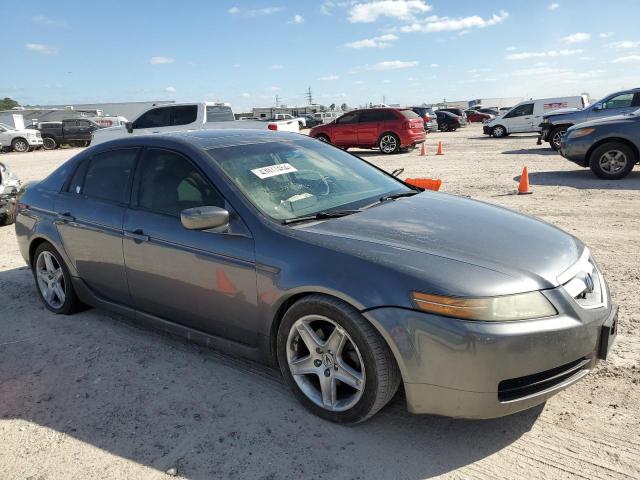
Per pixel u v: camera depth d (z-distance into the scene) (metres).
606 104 15.41
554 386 2.59
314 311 2.82
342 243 2.85
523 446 2.67
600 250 5.75
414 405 2.61
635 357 3.43
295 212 3.28
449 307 2.46
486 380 2.44
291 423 2.94
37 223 4.49
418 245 2.82
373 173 4.17
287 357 3.01
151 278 3.62
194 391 3.30
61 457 2.75
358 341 2.67
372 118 19.11
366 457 2.64
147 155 3.85
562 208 7.89
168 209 3.57
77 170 4.38
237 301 3.15
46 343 4.08
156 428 2.95
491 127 26.30
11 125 37.00
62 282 4.60
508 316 2.46
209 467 2.62
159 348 3.91
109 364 3.70
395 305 2.55
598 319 2.68
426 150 20.09
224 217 3.09
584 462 2.54
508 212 3.61
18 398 3.33
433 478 2.48
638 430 2.74
